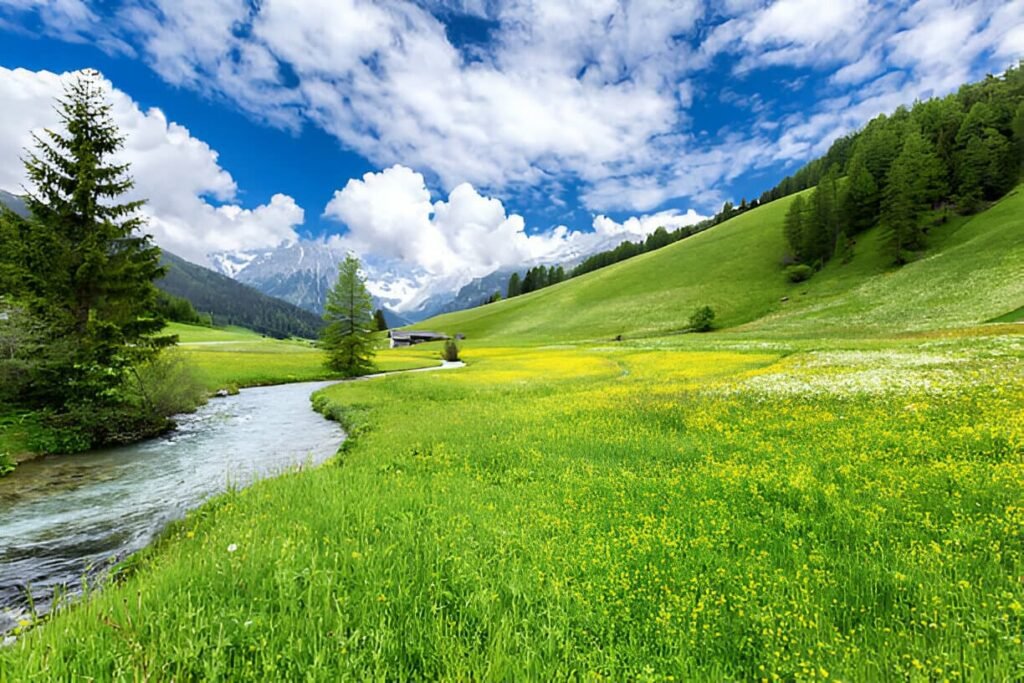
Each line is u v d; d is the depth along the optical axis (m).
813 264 100.19
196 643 4.24
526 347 90.25
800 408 15.95
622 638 4.62
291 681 4.01
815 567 5.83
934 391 15.73
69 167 20.30
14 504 12.40
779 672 4.01
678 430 15.55
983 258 65.12
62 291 19.62
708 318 84.62
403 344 131.38
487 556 6.39
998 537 6.21
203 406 30.52
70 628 4.73
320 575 5.49
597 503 8.80
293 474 12.61
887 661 4.00
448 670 4.07
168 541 9.27
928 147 96.44
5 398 18.86
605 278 142.50
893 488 8.20
